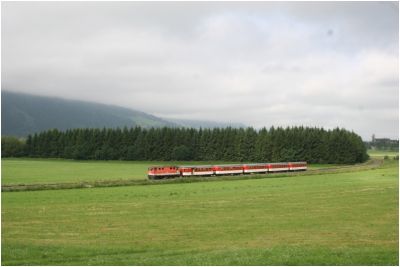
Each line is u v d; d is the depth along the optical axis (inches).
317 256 1062.4
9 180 3681.1
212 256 1098.7
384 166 5674.2
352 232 1528.1
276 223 1705.2
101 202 2267.5
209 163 7504.9
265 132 7815.0
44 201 2284.7
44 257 1156.5
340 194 2618.1
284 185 3203.7
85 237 1450.5
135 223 1706.4
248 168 4530.0
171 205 2174.0
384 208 2085.4
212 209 2050.9
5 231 1540.4
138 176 4281.5
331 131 7726.4
